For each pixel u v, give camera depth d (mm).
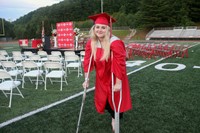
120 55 2719
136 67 9633
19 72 6945
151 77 7398
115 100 2904
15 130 3623
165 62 10875
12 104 5000
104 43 2789
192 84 6320
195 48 18594
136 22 50906
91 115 4156
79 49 13836
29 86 6742
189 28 39625
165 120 3857
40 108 4629
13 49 21578
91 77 7711
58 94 5734
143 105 4625
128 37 46281
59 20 78250
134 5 70812
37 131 3559
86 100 5082
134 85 6336
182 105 4594
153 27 48906
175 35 38031
